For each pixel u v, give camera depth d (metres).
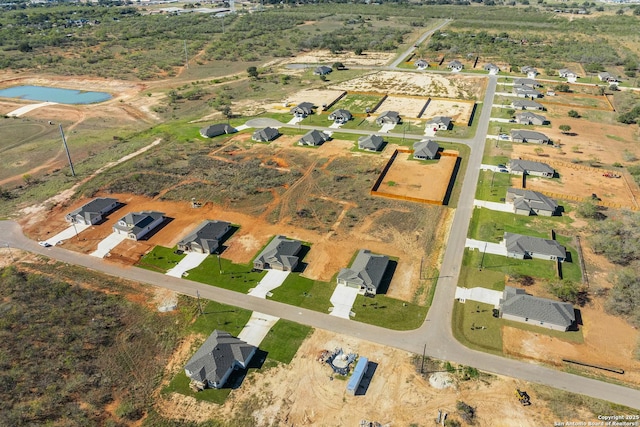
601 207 79.88
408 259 66.94
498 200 82.44
